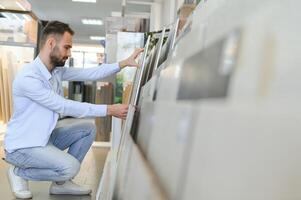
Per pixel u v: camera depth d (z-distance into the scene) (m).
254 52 0.35
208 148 0.40
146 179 0.69
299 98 0.30
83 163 4.13
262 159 0.31
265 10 0.36
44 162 2.52
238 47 0.39
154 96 1.00
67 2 9.51
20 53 5.54
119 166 1.23
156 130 0.78
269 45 0.34
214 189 0.37
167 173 0.57
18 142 2.52
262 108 0.32
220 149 0.37
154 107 0.90
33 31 5.52
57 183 2.81
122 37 3.92
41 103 2.41
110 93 5.43
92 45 16.03
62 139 2.83
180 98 0.61
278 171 0.30
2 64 5.19
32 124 2.51
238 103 0.35
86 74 2.80
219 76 0.43
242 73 0.36
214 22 0.55
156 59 1.63
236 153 0.34
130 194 0.84
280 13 0.34
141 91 1.73
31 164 2.54
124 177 1.02
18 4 5.02
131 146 1.14
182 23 1.29
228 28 0.45
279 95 0.31
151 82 1.26
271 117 0.31
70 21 11.83
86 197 2.75
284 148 0.30
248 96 0.34
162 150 0.65
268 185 0.30
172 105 0.65
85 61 15.63
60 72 2.74
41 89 2.40
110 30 4.46
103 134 5.67
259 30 0.36
